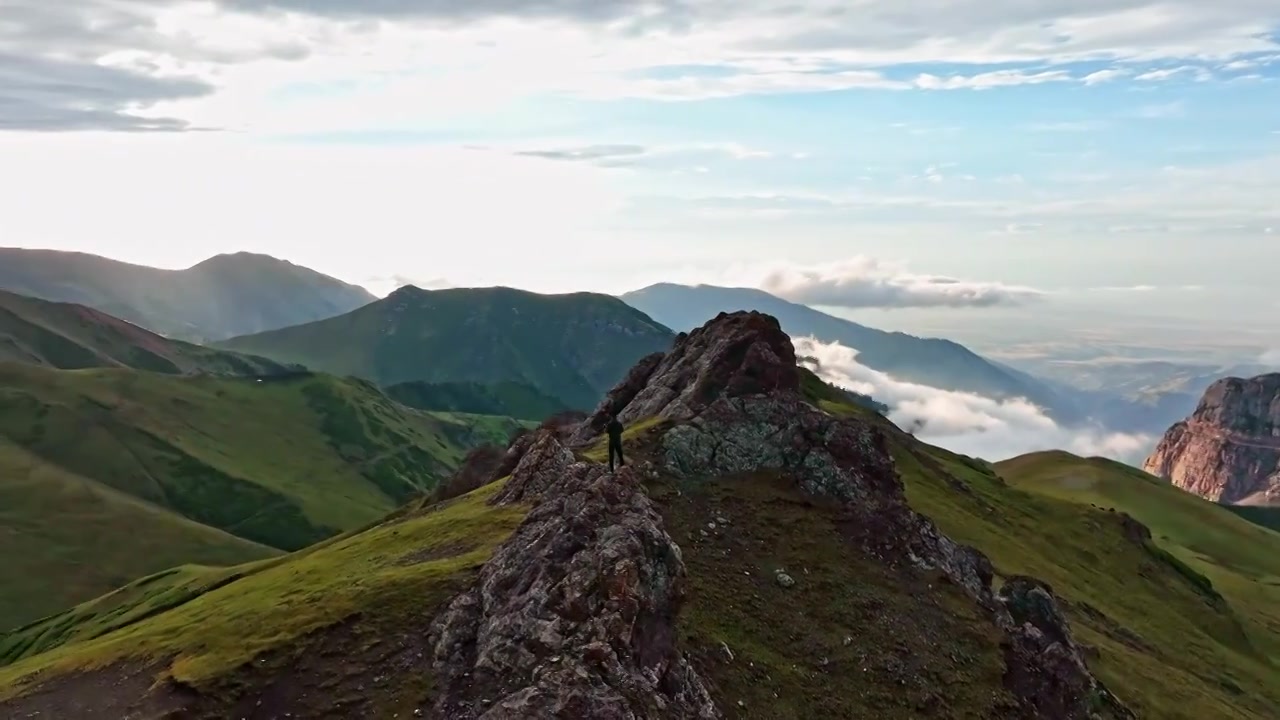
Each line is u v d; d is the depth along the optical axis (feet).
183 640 179.73
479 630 159.43
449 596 174.29
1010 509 526.16
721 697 164.35
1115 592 463.83
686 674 155.53
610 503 173.47
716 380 295.28
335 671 157.58
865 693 181.88
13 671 238.89
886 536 237.86
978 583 245.24
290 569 240.73
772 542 224.12
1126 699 297.74
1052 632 238.48
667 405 319.68
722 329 364.58
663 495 231.50
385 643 163.12
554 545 164.45
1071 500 608.60
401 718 144.87
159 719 149.69
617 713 134.51
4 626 580.71
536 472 249.14
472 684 148.56
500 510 237.66
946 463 580.30
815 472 251.80
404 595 175.32
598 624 148.15
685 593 168.35
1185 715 304.71
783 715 166.91
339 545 279.90
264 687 155.74
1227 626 486.79
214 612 203.72
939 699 187.42
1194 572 558.56
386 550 221.46
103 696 165.27
